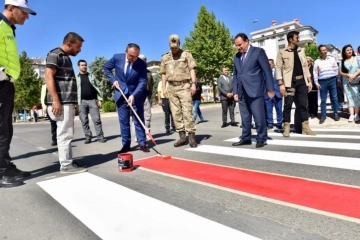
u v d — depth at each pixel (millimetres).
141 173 3674
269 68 4926
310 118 8383
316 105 8469
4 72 3215
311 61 8320
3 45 3199
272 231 2002
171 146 5609
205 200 2643
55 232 2123
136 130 5191
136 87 5172
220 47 35500
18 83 39594
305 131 6141
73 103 3867
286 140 5543
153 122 12750
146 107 7047
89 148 6043
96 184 3252
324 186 2854
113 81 5102
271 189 2848
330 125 7355
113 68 5242
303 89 5992
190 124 5324
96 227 2170
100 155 5133
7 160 3586
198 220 2221
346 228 2000
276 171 3467
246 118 5289
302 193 2697
